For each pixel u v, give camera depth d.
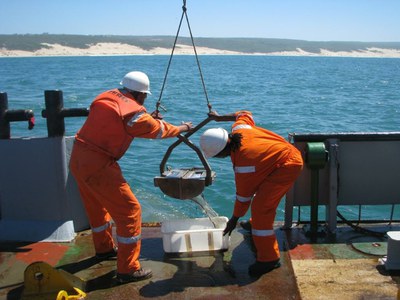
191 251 4.74
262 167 4.08
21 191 5.14
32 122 5.05
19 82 41.09
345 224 5.36
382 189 5.11
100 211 4.52
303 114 21.05
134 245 4.14
